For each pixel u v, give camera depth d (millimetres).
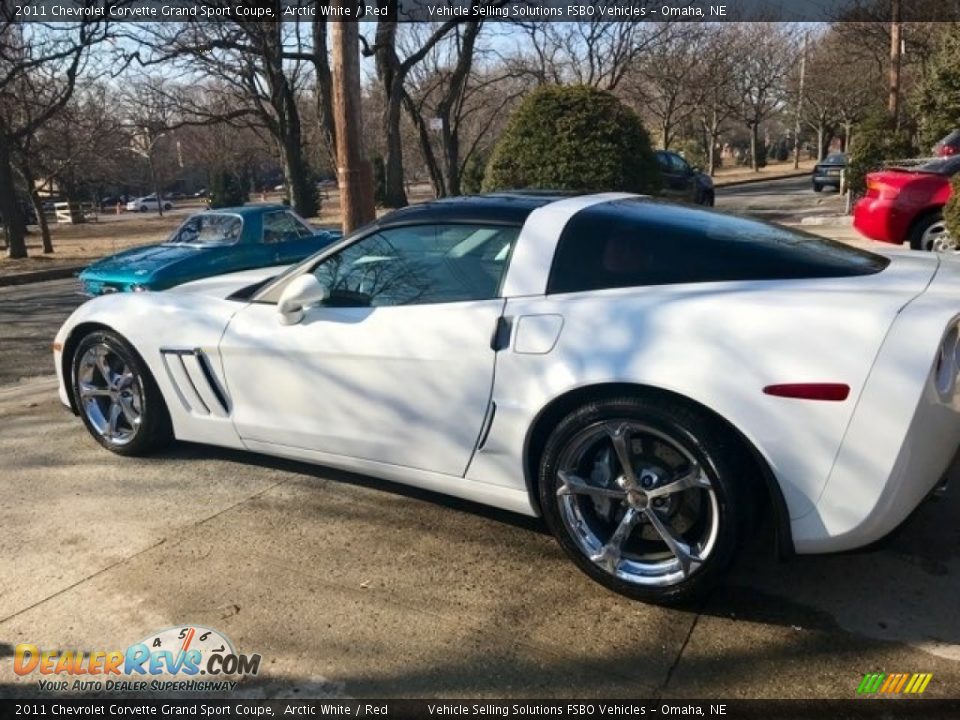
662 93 37938
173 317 3939
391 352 3205
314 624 2748
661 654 2549
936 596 2822
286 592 2945
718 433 2566
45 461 4277
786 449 2461
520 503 3072
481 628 2707
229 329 3727
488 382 2990
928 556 3088
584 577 3004
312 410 3516
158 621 2787
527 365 2891
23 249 19984
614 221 3082
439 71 29094
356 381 3336
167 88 24812
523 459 2977
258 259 8914
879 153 16594
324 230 10266
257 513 3590
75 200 42938
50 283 15984
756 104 52531
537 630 2688
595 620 2734
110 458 4293
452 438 3139
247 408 3746
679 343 2615
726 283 2809
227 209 9273
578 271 2982
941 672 2428
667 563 2762
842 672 2439
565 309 2881
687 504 2701
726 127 60938
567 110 9961
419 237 3355
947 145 14703
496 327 2980
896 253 3400
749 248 2959
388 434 3309
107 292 8234
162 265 8078
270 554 3223
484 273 3146
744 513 2564
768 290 2707
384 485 3857
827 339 2445
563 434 2805
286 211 9523
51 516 3611
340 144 6785
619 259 2969
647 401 2643
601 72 27547
